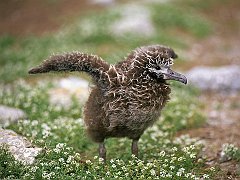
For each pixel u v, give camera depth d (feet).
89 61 32.89
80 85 53.78
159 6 84.48
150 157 37.52
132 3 87.66
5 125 39.93
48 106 47.50
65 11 87.56
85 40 72.49
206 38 80.33
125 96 32.96
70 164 33.14
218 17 91.56
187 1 93.56
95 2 90.12
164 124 45.32
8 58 67.00
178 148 39.29
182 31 80.23
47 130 38.93
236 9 95.61
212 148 40.47
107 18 77.66
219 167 36.11
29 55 67.41
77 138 39.81
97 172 33.12
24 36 77.77
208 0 96.17
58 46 69.56
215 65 68.59
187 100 52.90
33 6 90.84
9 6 91.45
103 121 33.99
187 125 46.21
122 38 72.18
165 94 34.42
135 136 35.53
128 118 33.40
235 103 55.47
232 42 80.28
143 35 72.90
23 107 46.88
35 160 33.22
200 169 35.78
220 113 52.26
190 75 60.85
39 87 52.31
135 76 33.50
